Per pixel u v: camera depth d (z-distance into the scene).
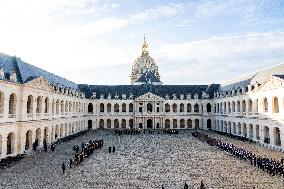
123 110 114.38
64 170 38.31
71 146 61.47
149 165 43.44
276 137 59.62
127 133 90.75
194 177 36.44
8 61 52.19
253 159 44.88
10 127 47.00
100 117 112.19
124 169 40.69
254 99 69.38
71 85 98.25
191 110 113.81
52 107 67.44
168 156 50.81
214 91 110.00
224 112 94.94
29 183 32.78
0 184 32.19
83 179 35.06
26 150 52.91
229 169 40.56
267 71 71.50
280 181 34.31
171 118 113.12
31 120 54.06
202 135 77.75
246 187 31.98
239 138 75.31
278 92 57.25
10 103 49.25
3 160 43.44
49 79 73.00
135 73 154.25
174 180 35.06
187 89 118.06
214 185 32.81
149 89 117.69
